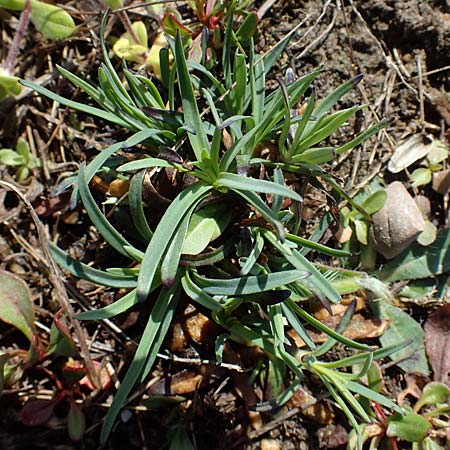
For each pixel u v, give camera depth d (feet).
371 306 0.90
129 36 0.91
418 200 0.91
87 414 0.86
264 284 0.75
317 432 0.86
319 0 0.95
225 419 0.86
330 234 0.90
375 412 0.85
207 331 0.84
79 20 0.95
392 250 0.89
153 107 0.84
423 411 0.87
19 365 0.85
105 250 0.89
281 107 0.82
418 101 0.95
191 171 0.78
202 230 0.79
